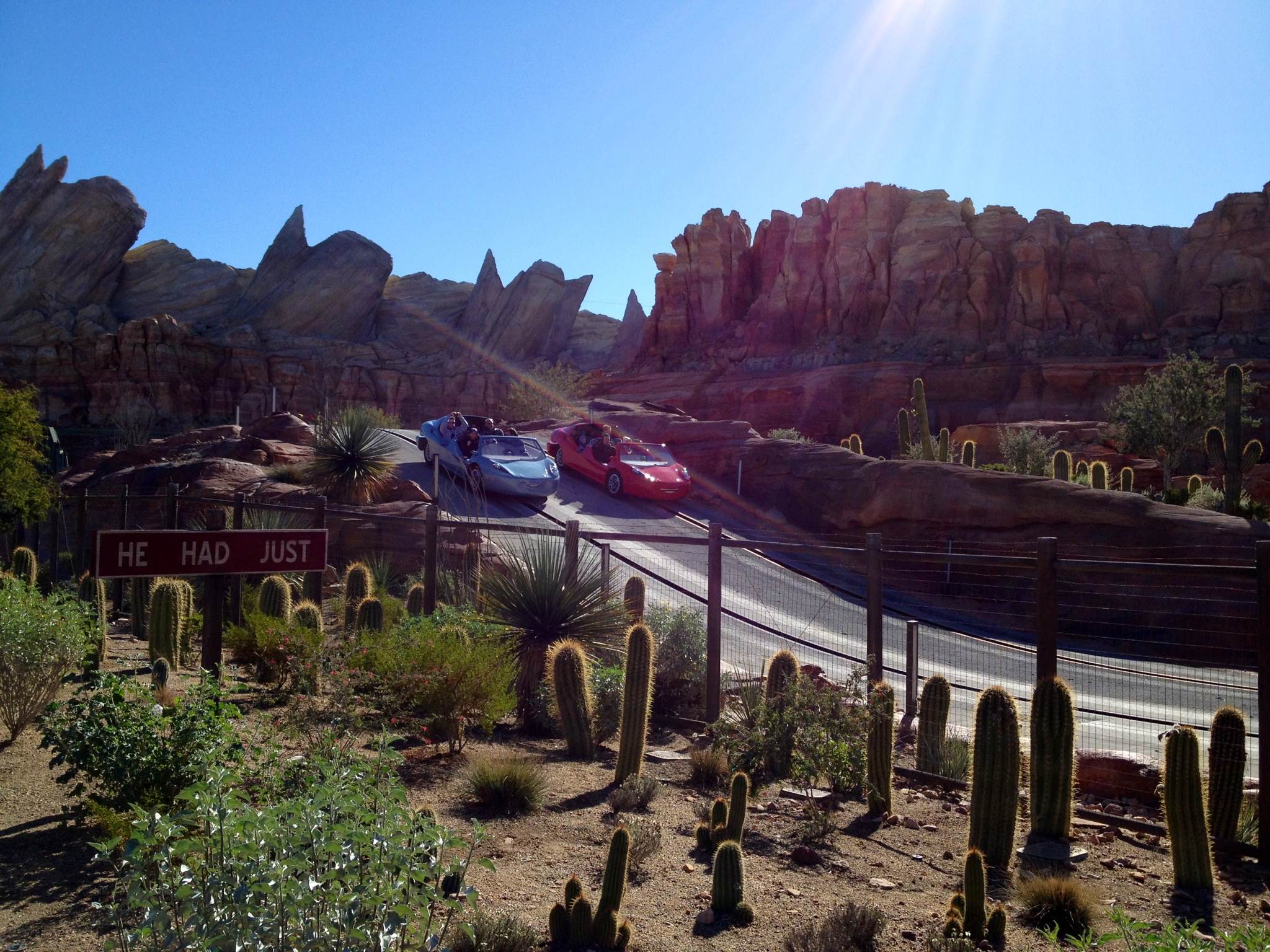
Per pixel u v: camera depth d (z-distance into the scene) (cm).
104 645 1074
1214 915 559
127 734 557
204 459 2620
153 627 1038
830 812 736
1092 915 530
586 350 12525
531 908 506
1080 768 861
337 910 317
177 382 9475
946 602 2086
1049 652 741
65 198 10781
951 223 8738
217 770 386
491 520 2047
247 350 9938
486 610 1037
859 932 483
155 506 2234
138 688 633
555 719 944
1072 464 4734
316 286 11212
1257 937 363
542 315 12194
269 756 566
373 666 861
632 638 771
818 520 2617
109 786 554
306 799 361
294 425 3077
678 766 848
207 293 11350
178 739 557
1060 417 7175
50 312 10462
